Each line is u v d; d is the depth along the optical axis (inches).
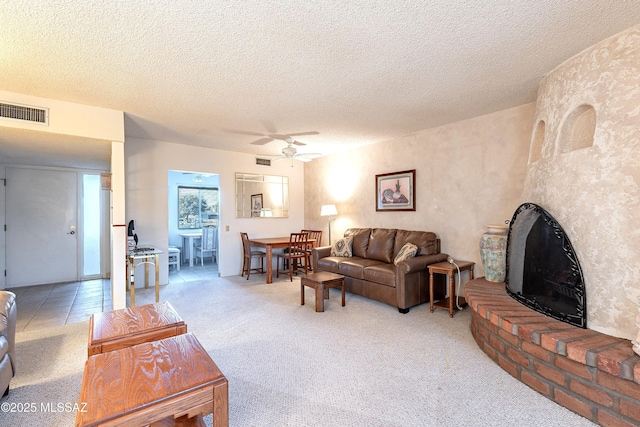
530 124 134.1
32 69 99.8
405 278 142.9
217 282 211.3
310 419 69.8
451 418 70.2
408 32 80.7
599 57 84.0
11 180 203.0
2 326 73.9
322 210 228.1
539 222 97.0
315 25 77.4
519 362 85.6
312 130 176.9
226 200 235.0
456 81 111.3
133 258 152.3
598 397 67.5
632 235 73.4
